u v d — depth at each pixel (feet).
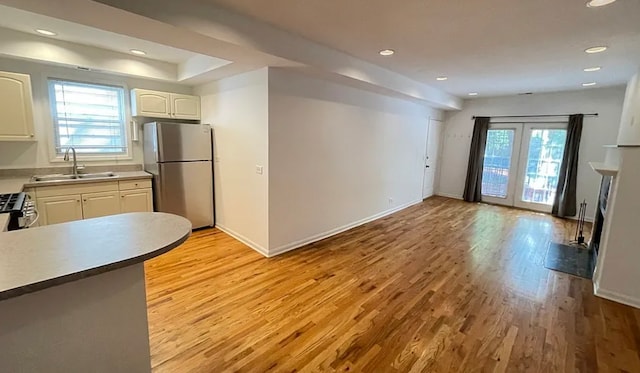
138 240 4.31
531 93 18.44
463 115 22.11
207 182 14.11
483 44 9.36
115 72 11.82
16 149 11.02
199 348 6.26
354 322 7.30
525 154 19.62
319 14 7.46
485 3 6.63
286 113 10.96
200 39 7.29
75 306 3.79
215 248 11.92
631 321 7.57
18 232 4.54
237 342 6.49
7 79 9.81
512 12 7.03
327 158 12.99
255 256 11.21
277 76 10.44
